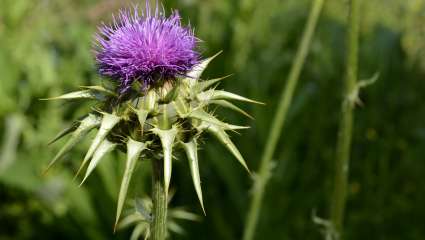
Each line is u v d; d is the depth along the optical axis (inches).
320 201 20.7
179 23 12.0
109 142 11.3
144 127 11.3
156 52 11.4
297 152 23.5
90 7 29.1
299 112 23.3
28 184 20.4
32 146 22.1
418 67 27.6
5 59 24.3
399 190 21.9
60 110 22.5
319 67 25.3
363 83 13.4
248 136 21.7
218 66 23.4
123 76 11.5
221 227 19.4
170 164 10.8
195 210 20.2
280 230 19.3
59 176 20.5
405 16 28.4
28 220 20.6
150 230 11.6
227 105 11.4
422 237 19.9
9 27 27.9
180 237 19.3
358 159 23.3
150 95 11.4
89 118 11.4
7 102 23.0
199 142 11.7
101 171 19.4
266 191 20.0
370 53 26.5
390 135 24.1
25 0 28.8
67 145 11.1
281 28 28.0
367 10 28.5
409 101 26.0
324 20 25.7
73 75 23.5
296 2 30.1
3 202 21.1
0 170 20.9
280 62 25.2
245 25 26.4
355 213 20.9
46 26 28.6
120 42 11.6
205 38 23.2
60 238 20.3
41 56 25.1
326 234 14.1
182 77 11.6
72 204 19.9
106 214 19.6
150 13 12.0
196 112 11.3
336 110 24.7
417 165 22.4
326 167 22.3
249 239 15.3
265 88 23.7
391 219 20.5
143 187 19.0
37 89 23.4
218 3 26.1
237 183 20.2
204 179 21.0
